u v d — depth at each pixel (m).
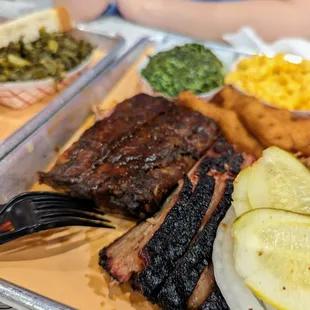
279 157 0.21
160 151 0.24
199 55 0.33
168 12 0.45
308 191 0.20
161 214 0.21
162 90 0.31
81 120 0.30
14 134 0.26
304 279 0.16
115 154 0.24
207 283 0.18
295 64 0.31
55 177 0.23
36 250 0.22
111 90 0.33
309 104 0.29
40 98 0.33
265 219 0.17
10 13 0.42
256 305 0.17
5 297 0.19
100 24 0.42
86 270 0.21
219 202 0.21
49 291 0.20
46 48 0.34
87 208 0.23
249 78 0.30
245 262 0.17
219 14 0.46
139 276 0.19
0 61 0.31
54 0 0.44
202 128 0.26
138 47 0.35
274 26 0.46
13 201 0.21
